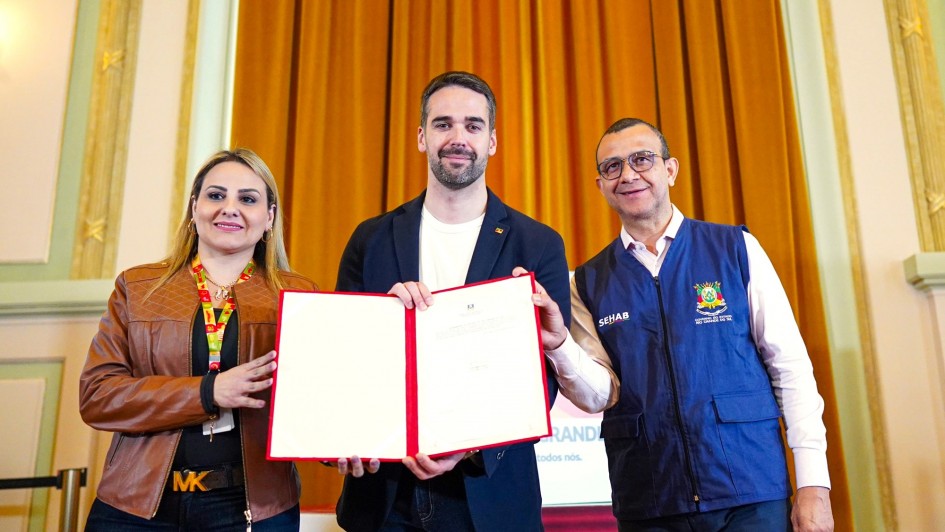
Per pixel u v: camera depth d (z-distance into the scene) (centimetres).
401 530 140
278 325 141
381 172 298
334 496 265
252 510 143
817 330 262
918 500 249
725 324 172
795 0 306
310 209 291
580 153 296
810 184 286
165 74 306
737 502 157
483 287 141
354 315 142
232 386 138
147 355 150
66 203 293
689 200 284
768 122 287
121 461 145
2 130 299
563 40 315
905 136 284
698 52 299
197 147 301
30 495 259
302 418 134
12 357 270
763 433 164
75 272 284
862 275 271
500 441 129
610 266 190
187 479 141
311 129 299
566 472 226
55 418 266
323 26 312
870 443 258
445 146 149
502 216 156
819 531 154
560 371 154
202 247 166
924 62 290
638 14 308
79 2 315
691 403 165
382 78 307
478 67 310
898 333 264
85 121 302
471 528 136
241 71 307
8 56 307
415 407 135
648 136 192
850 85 292
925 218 275
